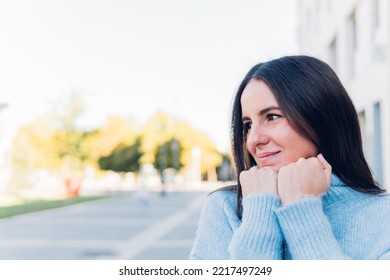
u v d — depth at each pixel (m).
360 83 13.48
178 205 30.23
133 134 69.75
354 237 1.56
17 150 45.12
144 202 26.62
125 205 30.64
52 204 30.17
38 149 44.19
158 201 35.16
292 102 1.56
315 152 1.63
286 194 1.57
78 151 43.94
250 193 1.62
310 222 1.51
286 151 1.60
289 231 1.52
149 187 70.62
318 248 1.49
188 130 73.88
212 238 1.71
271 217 1.57
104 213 23.86
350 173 1.66
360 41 13.41
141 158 69.31
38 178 59.72
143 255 10.05
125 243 12.20
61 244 12.24
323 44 19.16
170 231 15.09
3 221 19.58
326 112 1.60
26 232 15.34
